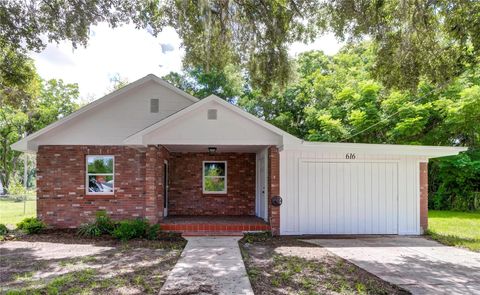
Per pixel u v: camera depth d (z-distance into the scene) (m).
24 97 15.86
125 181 12.29
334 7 9.05
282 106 27.97
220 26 9.62
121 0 8.88
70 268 6.88
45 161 12.12
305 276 6.45
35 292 5.34
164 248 8.92
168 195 14.59
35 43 9.48
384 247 9.46
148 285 5.79
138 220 10.79
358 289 5.70
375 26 8.82
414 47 8.75
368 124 21.42
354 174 11.68
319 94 25.27
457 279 6.46
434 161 21.55
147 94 12.77
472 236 11.24
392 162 11.88
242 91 28.38
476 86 18.30
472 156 20.67
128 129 12.53
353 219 11.58
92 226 10.74
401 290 5.77
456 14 8.39
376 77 10.10
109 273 6.51
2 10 8.65
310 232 11.35
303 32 10.16
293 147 10.82
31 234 10.89
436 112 20.67
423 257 8.28
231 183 14.77
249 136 10.77
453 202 20.83
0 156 37.88
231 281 6.06
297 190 11.38
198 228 11.02
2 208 21.12
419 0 8.16
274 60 10.06
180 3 8.94
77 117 12.28
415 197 11.91
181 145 11.41
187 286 5.76
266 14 9.36
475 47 8.47
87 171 12.34
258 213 14.03
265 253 8.42
